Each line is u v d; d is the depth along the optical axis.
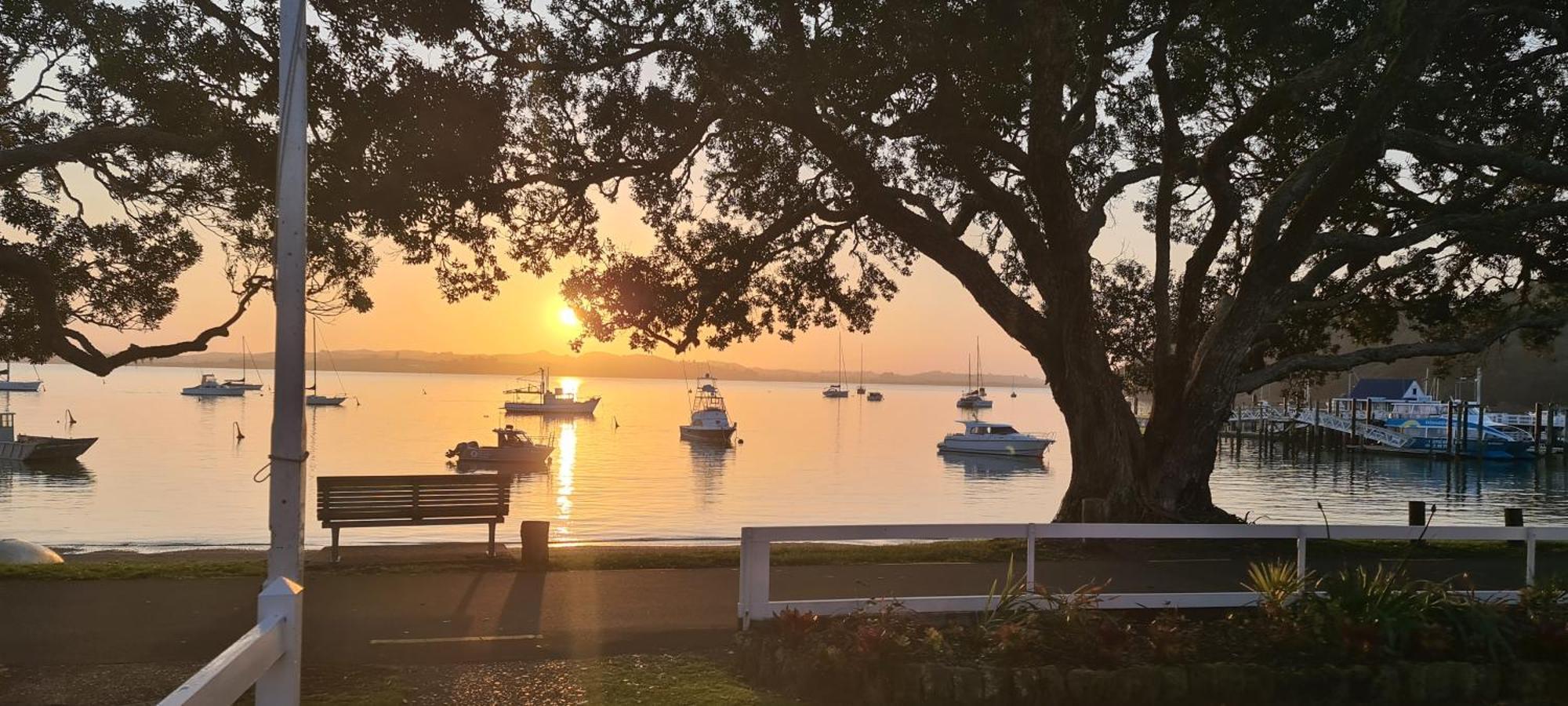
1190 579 11.31
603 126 15.17
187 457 54.31
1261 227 14.87
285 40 4.75
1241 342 14.91
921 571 11.66
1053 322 15.27
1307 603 7.84
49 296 13.18
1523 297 19.11
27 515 32.38
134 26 12.62
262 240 14.74
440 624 8.73
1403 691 6.98
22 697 6.52
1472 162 14.25
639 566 11.54
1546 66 16.41
